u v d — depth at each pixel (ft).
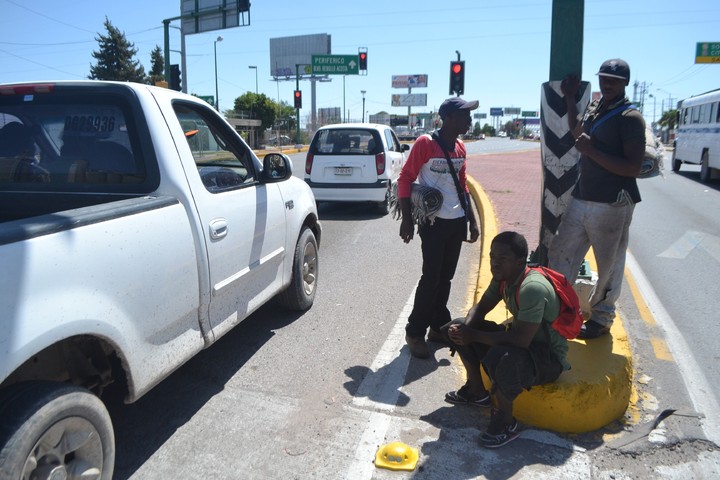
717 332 16.56
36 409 7.33
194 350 11.19
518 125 446.19
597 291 13.51
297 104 138.51
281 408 12.01
